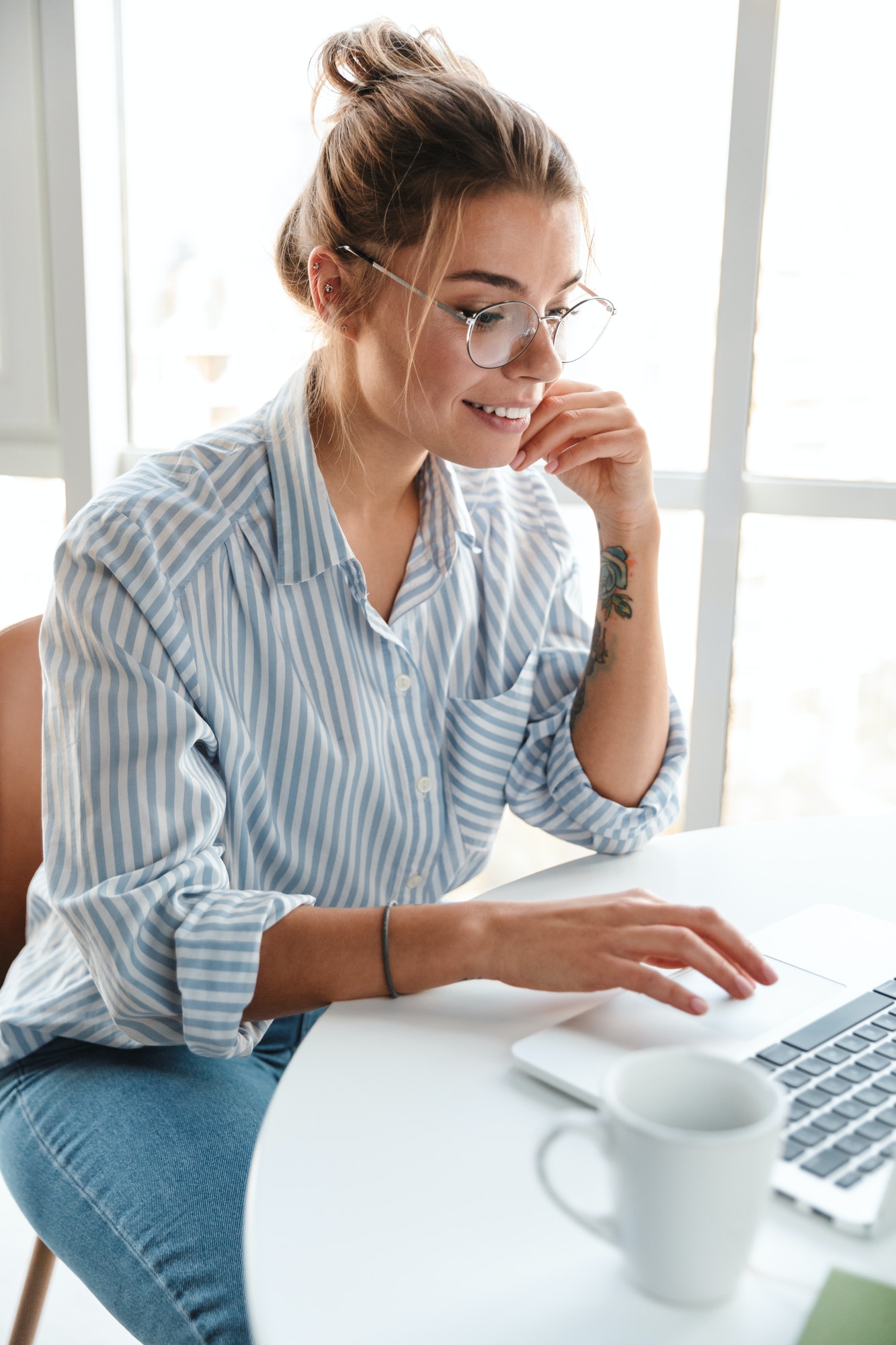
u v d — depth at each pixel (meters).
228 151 2.06
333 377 0.98
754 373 1.90
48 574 2.25
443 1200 0.52
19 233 2.07
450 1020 0.69
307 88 2.01
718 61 1.84
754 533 1.94
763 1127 0.43
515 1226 0.50
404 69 0.94
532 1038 0.65
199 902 0.78
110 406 2.15
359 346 0.96
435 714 1.04
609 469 1.05
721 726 1.98
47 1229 0.82
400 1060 0.64
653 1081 0.47
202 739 0.86
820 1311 0.43
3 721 1.05
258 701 0.94
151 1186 0.78
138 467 0.96
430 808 1.04
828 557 1.92
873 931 0.78
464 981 0.74
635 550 1.05
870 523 1.89
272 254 1.11
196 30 2.03
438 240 0.87
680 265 1.92
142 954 0.77
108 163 2.07
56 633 0.88
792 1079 0.59
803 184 1.82
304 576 0.94
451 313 0.88
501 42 1.93
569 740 1.06
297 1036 1.03
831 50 1.77
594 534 2.04
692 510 1.94
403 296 0.90
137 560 0.86
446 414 0.92
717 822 2.01
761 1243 0.48
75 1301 1.35
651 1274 0.45
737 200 1.79
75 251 2.03
